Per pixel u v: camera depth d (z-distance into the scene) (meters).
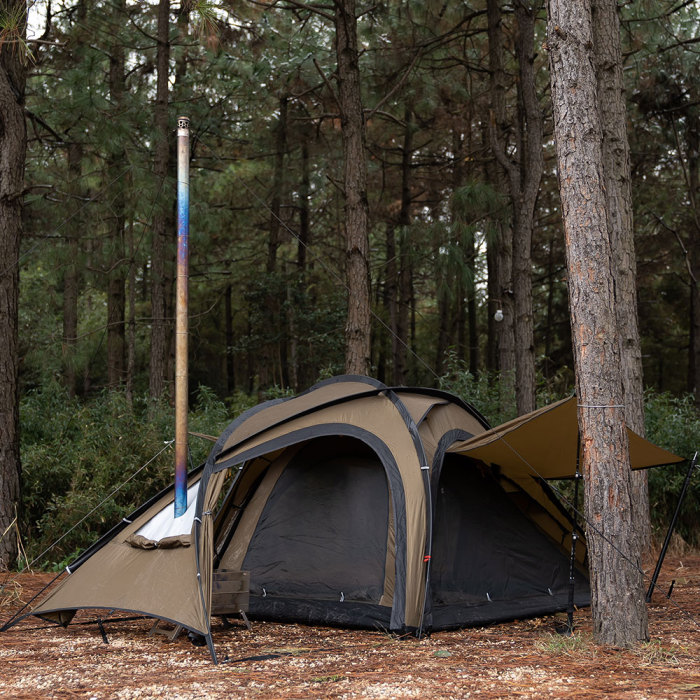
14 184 9.64
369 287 11.89
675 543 11.92
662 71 17.64
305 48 17.55
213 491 6.52
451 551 6.93
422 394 7.52
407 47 15.85
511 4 15.54
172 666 5.02
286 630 6.32
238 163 22.00
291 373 23.52
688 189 20.00
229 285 25.84
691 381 24.84
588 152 5.82
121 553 6.56
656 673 4.70
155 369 15.38
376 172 23.64
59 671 4.87
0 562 9.42
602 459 5.62
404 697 4.15
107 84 16.31
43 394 13.10
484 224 14.68
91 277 17.86
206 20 8.35
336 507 6.96
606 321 5.70
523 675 4.67
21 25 8.43
